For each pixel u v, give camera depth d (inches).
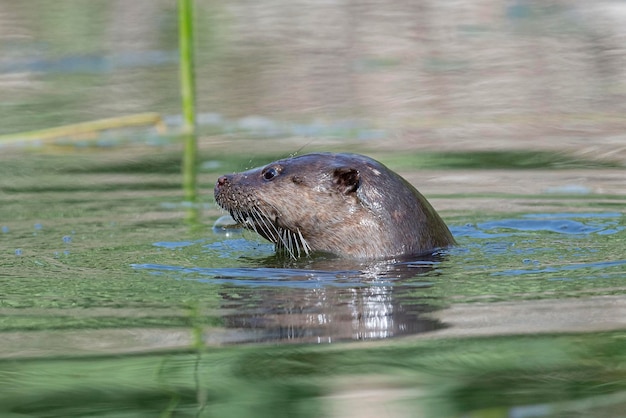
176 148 1389.0
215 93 1699.1
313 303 688.4
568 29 2111.2
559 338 589.0
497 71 1798.7
